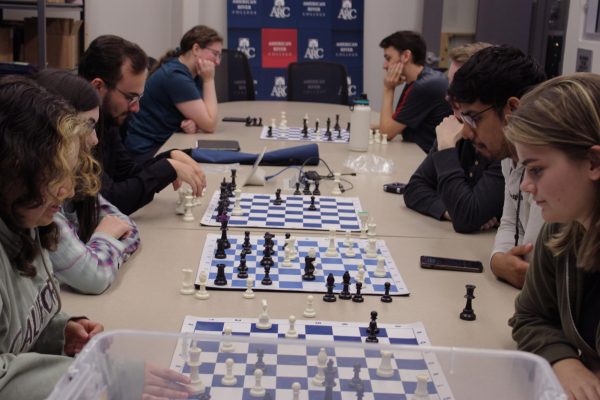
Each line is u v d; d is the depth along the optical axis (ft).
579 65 16.46
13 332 4.76
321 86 19.89
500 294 6.42
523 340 5.22
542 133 4.17
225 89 19.43
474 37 21.35
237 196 8.74
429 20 21.47
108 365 3.69
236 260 6.97
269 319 5.71
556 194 4.28
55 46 16.56
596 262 4.52
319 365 3.74
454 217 8.10
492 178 8.00
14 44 16.22
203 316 5.77
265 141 13.11
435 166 8.40
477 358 3.74
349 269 6.89
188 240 7.55
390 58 14.12
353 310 5.99
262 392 3.74
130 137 13.96
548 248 4.99
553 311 5.23
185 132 13.78
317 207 8.91
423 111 13.39
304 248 7.38
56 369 4.53
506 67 6.23
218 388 3.76
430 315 5.94
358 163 11.07
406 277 6.75
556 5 18.16
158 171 8.41
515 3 19.56
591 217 4.36
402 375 3.74
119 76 8.71
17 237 4.70
